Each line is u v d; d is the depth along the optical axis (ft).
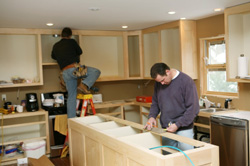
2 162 15.02
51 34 16.66
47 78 17.97
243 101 13.58
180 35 15.44
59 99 16.72
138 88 21.33
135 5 11.35
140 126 9.16
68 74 15.44
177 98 9.51
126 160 7.18
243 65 12.19
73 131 11.18
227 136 11.57
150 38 18.12
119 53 19.66
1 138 16.57
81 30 17.44
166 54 16.75
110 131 9.00
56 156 16.28
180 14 13.78
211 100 15.37
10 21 13.79
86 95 16.01
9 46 16.70
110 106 17.98
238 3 11.75
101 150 8.54
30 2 10.17
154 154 6.15
